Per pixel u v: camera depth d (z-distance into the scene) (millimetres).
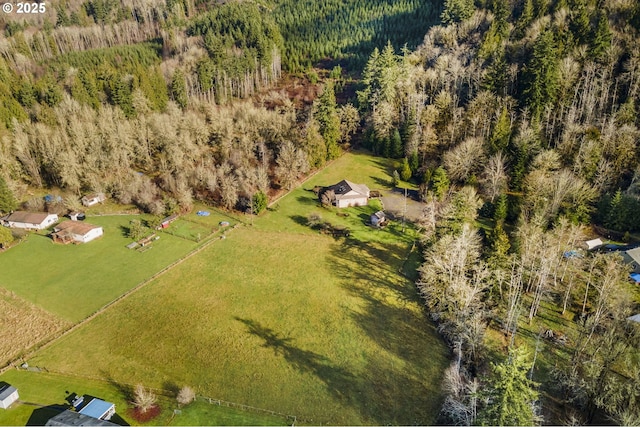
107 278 72875
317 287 70812
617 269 60188
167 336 60625
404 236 84000
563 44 103438
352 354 57812
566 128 90750
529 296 66125
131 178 101562
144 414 47656
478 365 54625
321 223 88625
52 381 52719
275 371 55094
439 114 107875
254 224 89812
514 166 90062
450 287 60531
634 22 101875
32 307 66000
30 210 92188
